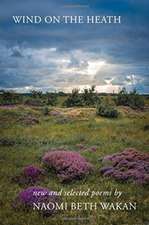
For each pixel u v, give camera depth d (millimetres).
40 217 10141
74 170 12688
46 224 9805
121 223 9969
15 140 17484
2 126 20062
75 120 22000
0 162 14352
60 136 18625
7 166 13922
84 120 21969
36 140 17750
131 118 22328
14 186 12102
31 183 12320
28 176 12602
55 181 12555
